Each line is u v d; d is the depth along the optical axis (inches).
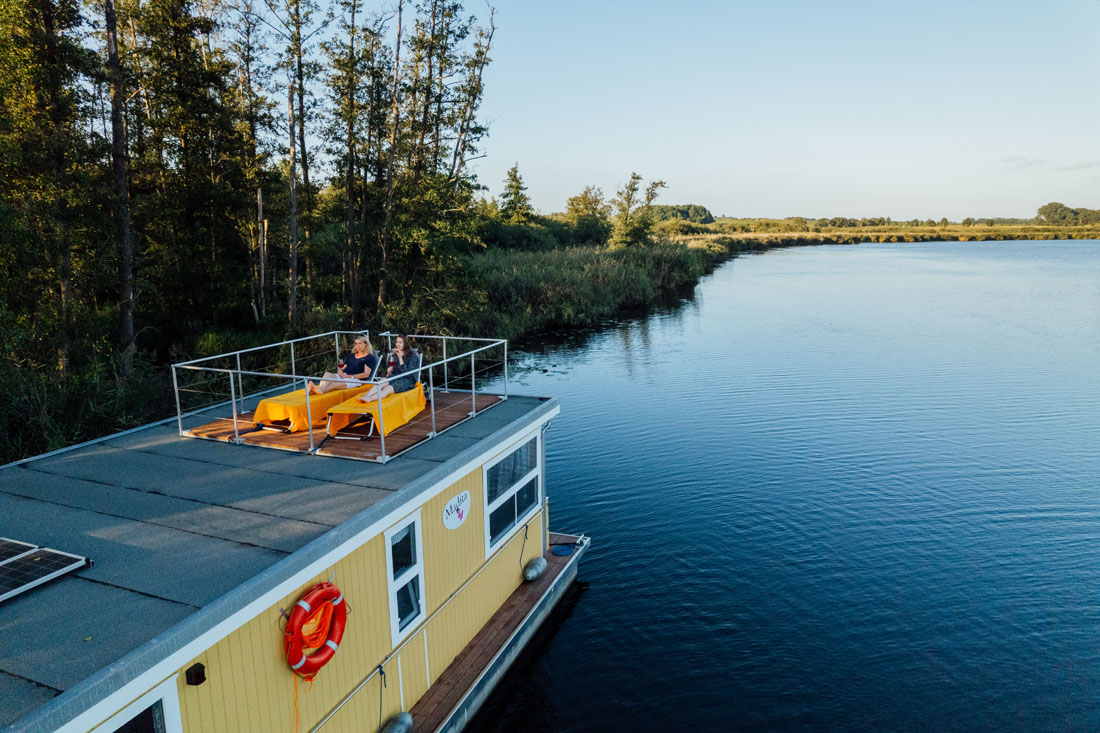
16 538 256.5
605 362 1239.5
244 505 287.9
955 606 470.6
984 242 6835.6
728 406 948.6
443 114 1290.6
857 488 665.0
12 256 669.9
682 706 382.9
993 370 1142.3
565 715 376.8
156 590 219.5
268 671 233.9
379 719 297.3
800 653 426.3
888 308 1898.4
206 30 1048.2
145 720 195.5
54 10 736.3
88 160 792.9
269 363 930.7
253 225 1278.3
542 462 462.6
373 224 1264.8
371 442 365.7
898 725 366.3
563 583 486.9
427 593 329.7
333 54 1107.9
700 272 2758.4
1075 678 398.9
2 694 168.7
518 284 1672.0
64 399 650.8
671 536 577.0
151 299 1014.4
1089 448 763.4
